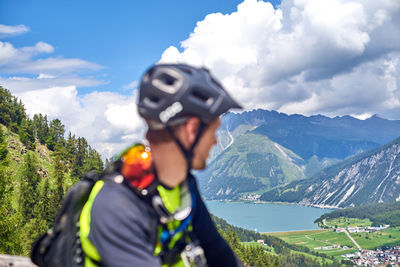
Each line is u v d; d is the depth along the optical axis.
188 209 1.61
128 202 1.46
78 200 1.52
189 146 1.49
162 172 1.51
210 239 1.97
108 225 1.40
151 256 1.46
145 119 1.51
